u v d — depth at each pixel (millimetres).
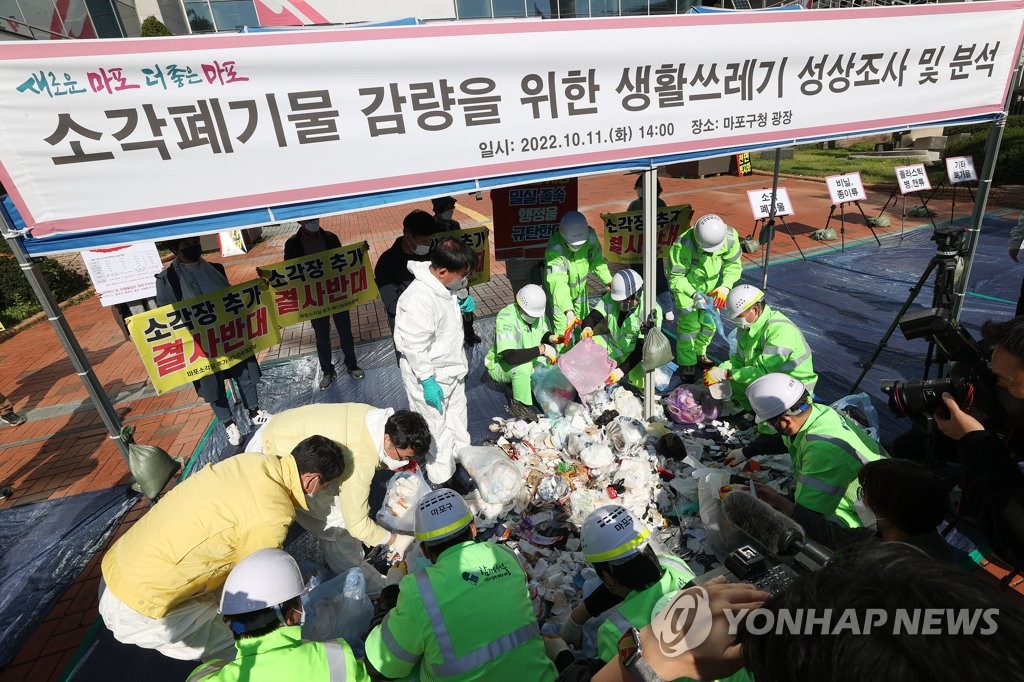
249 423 5270
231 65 2234
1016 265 7113
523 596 2180
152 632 2518
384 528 3312
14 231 2164
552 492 3662
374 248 11758
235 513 2445
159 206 2287
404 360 3760
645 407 4430
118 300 5863
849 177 8859
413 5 10734
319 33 2328
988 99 3756
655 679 906
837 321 6125
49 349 7883
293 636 1924
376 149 2592
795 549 2111
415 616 2051
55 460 4938
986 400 2352
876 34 3332
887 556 658
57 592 3480
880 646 564
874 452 2869
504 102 2766
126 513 4172
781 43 3182
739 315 4051
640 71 2971
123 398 6035
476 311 7555
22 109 1985
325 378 5758
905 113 3631
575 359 4305
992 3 3477
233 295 4641
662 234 6879
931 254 7949
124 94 2109
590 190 17391
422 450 2887
